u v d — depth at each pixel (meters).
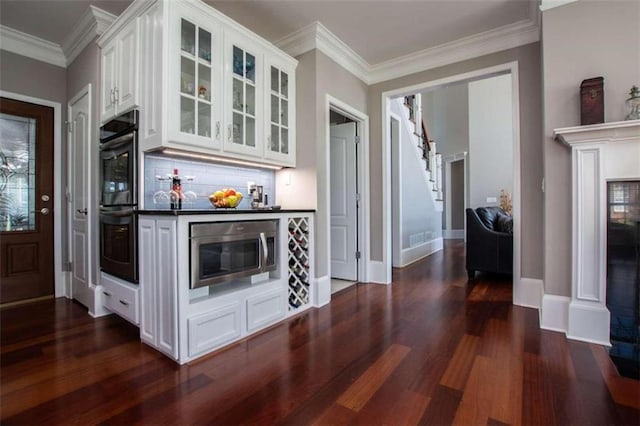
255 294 2.29
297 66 3.08
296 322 2.50
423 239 5.66
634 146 2.01
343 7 2.60
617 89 2.11
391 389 1.58
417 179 5.42
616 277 2.09
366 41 3.11
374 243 3.80
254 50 2.64
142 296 2.11
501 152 7.52
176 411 1.41
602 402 1.46
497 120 7.58
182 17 2.13
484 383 1.62
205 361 1.87
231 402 1.48
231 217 2.13
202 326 1.93
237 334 2.14
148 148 2.17
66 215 3.21
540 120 2.81
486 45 3.06
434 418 1.36
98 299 2.62
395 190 4.63
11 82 2.90
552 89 2.29
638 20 2.07
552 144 2.31
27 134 3.02
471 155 7.85
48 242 3.12
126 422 1.34
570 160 2.25
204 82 2.30
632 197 2.02
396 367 1.79
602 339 2.08
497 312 2.70
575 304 2.16
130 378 1.68
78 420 1.36
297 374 1.72
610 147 2.06
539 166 2.82
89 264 2.73
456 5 2.58
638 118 1.98
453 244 7.56
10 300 2.91
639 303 2.03
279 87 2.90
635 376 1.68
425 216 5.79
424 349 2.01
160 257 1.96
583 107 2.12
